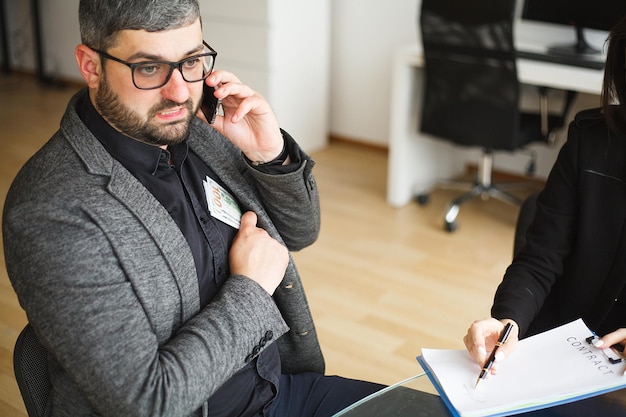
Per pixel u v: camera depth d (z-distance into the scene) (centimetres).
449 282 304
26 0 618
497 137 339
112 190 110
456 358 122
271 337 120
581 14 347
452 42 328
